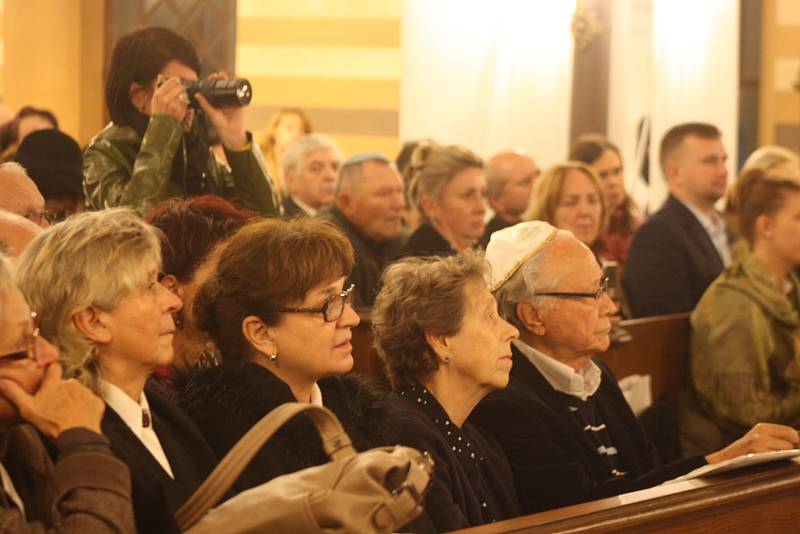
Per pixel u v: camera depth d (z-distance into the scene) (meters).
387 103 8.97
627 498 3.19
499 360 3.86
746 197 6.12
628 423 4.85
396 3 8.88
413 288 3.85
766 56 10.20
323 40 8.84
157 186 4.57
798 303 6.30
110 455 2.57
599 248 7.59
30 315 2.64
